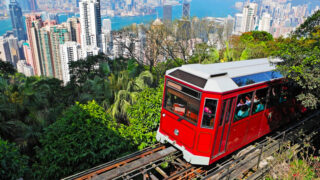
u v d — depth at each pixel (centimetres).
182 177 719
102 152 793
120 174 639
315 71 695
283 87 893
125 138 883
